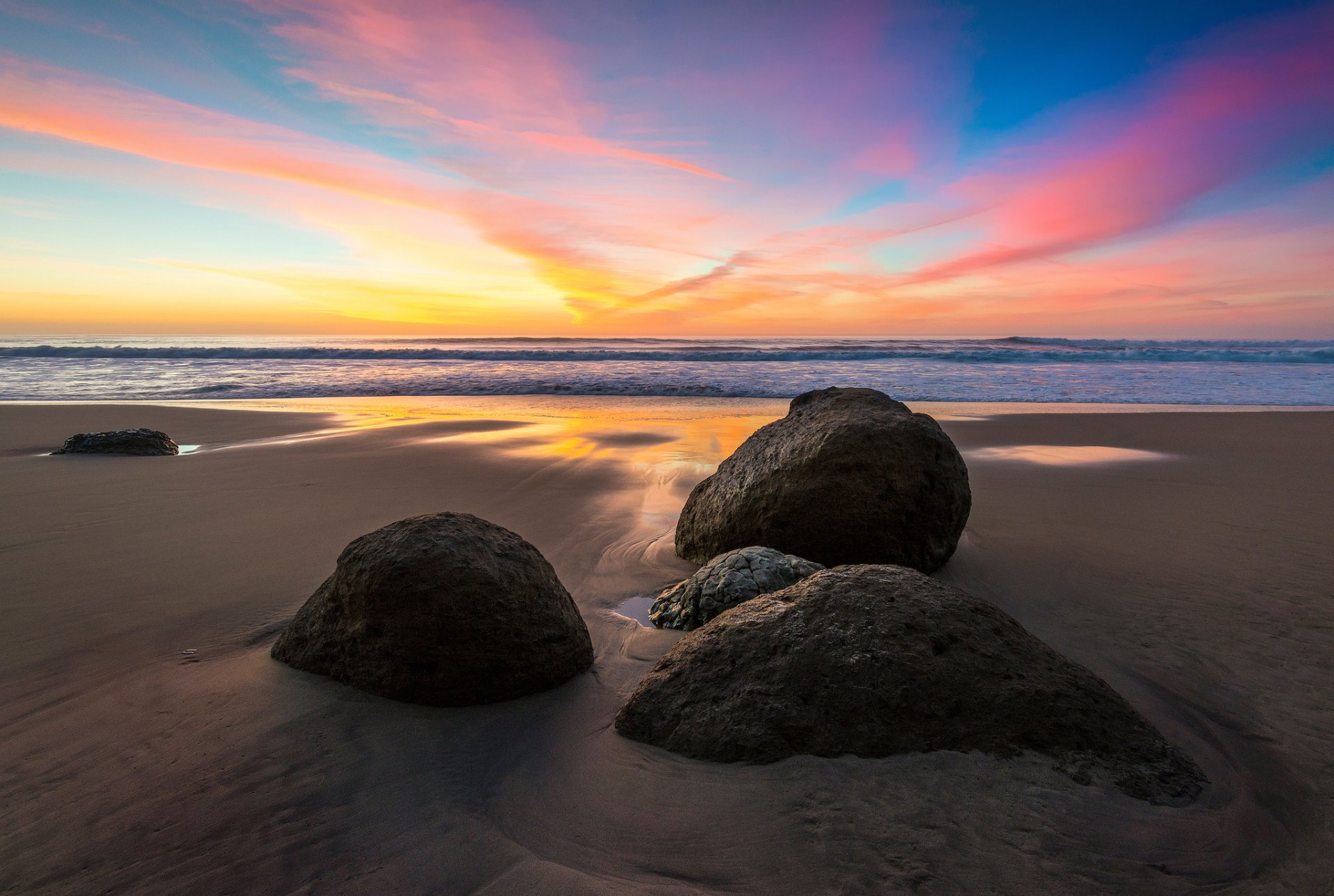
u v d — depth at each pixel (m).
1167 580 4.81
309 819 2.26
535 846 2.17
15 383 21.50
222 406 16.91
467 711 3.02
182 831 2.19
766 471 5.26
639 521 6.51
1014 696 2.57
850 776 2.38
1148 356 31.12
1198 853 2.09
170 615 4.03
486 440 11.12
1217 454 10.13
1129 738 2.54
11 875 2.00
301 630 3.39
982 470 8.90
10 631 3.73
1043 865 2.01
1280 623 4.03
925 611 2.84
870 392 5.77
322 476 8.27
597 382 22.78
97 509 6.62
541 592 3.36
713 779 2.45
